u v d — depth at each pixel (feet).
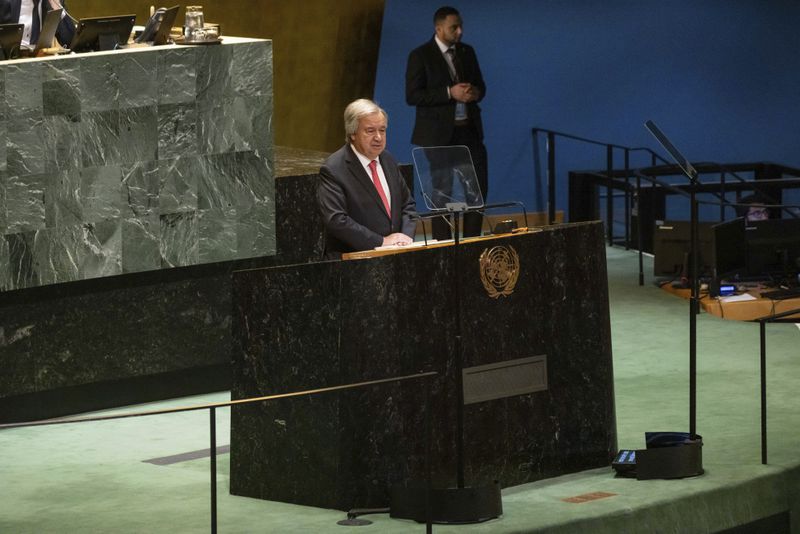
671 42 79.66
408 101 60.34
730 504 31.73
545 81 78.89
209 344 41.57
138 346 40.19
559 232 32.07
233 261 41.75
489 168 78.95
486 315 30.83
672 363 45.01
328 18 69.31
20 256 36.94
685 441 32.73
